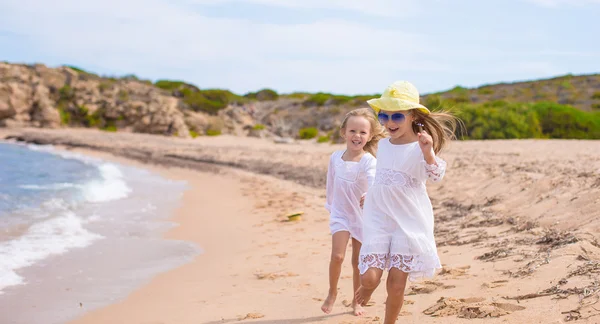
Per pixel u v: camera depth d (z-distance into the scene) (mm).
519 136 29953
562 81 72625
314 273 6328
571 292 4027
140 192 15664
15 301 5680
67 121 50438
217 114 58594
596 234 5738
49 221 10133
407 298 4680
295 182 16844
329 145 35344
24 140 40469
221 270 6980
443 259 5965
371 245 3521
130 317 5195
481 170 12883
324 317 4543
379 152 3734
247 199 13961
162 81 75125
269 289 5781
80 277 6645
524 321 3656
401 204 3535
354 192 4453
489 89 73062
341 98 65375
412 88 3646
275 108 68375
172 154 30297
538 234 6398
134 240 8969
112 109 50812
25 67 53688
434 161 3414
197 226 10391
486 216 8102
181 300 5676
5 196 13641
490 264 5402
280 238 8859
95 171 21984
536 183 9070
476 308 4020
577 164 12773
